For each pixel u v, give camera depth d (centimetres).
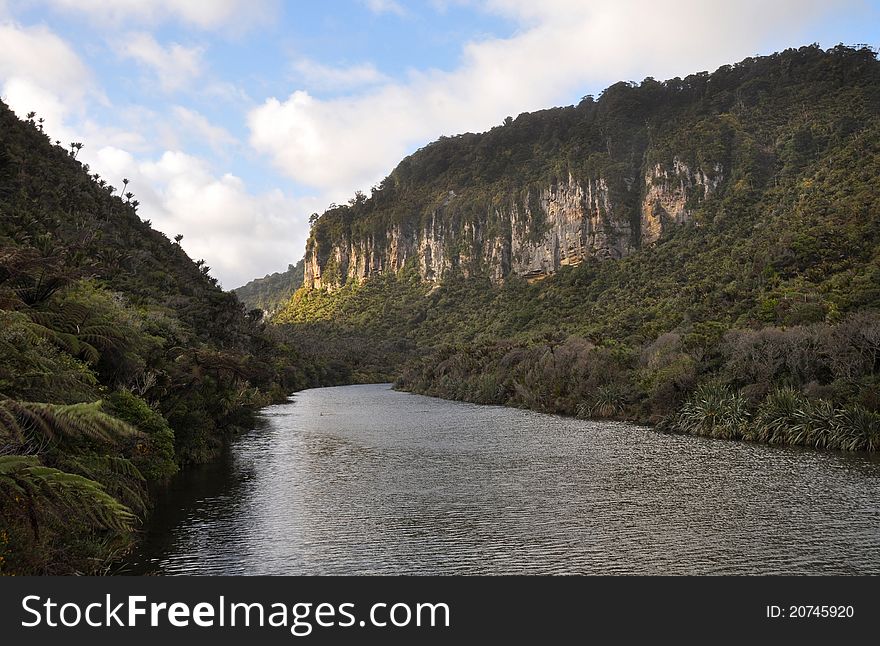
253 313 10794
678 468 3475
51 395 1689
